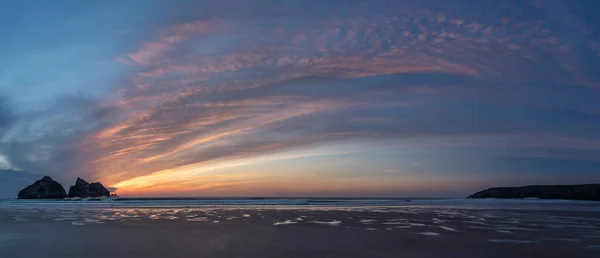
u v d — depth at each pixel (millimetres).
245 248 10516
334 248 10547
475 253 9836
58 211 26828
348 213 24219
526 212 25547
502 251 10117
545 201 54719
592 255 9594
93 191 79000
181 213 24266
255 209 29703
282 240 11977
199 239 12141
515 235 13180
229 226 16000
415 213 24266
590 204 43594
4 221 18172
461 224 16922
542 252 9969
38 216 21500
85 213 24406
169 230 14523
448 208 31438
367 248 10523
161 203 44250
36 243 11250
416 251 10117
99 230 14445
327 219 19531
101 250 10133
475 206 35688
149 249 10320
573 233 13742
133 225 16328
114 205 38438
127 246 10781
